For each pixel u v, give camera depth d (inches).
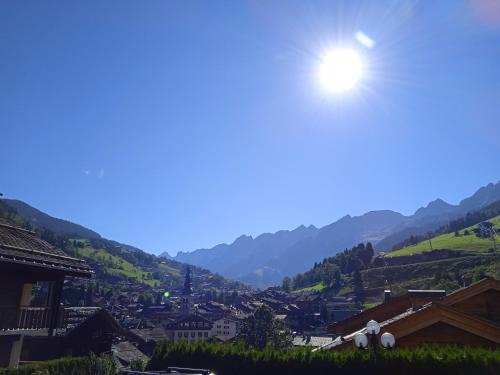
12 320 629.0
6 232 684.1
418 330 517.3
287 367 530.6
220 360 571.8
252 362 554.6
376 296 5792.3
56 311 714.2
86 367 668.7
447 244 7337.6
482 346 494.3
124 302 6894.7
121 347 1610.5
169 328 4532.5
